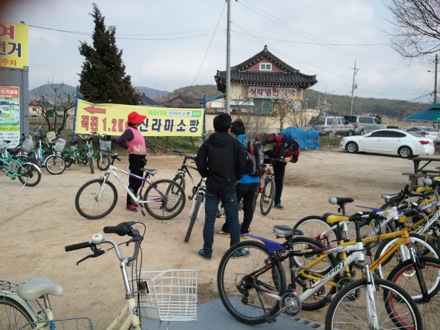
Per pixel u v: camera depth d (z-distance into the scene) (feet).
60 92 58.49
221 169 16.60
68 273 15.43
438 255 13.17
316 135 76.74
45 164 36.86
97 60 53.88
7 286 9.42
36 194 28.48
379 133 68.54
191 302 8.93
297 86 113.60
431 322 12.13
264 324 12.21
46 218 22.56
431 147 65.36
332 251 11.78
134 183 23.57
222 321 12.28
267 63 115.55
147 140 57.62
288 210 27.04
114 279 15.03
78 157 41.93
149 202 22.75
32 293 8.09
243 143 19.54
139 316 8.31
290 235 12.07
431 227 16.47
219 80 111.45
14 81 41.70
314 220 15.31
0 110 40.91
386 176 43.14
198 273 15.89
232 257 13.04
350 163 54.95
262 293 12.09
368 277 10.18
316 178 41.37
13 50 41.29
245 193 19.85
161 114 47.80
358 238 11.60
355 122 103.19
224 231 20.97
